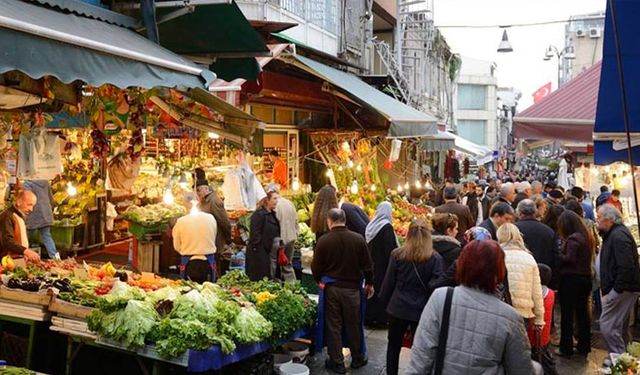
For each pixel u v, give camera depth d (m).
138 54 5.41
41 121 6.48
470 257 4.16
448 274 6.56
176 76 5.91
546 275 7.04
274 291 8.04
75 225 13.63
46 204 11.33
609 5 5.15
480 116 60.56
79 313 6.54
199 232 9.80
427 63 30.08
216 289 7.43
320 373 7.77
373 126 15.88
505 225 6.80
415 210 16.53
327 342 7.83
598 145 7.70
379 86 20.53
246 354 6.52
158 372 6.25
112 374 6.96
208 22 8.05
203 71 6.25
